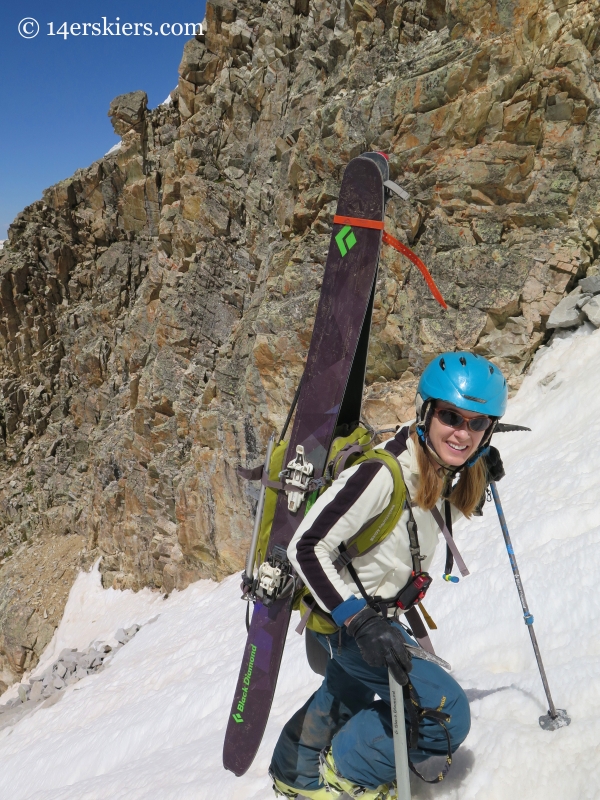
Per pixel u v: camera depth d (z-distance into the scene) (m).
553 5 9.48
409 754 2.40
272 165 15.14
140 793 4.70
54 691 14.35
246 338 14.23
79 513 23.14
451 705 2.31
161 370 16.56
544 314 9.62
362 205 2.73
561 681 2.92
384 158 2.75
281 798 3.12
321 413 2.62
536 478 6.44
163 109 23.97
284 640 2.59
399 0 11.12
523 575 4.38
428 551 2.37
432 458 2.28
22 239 26.67
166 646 12.34
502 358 9.73
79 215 25.88
